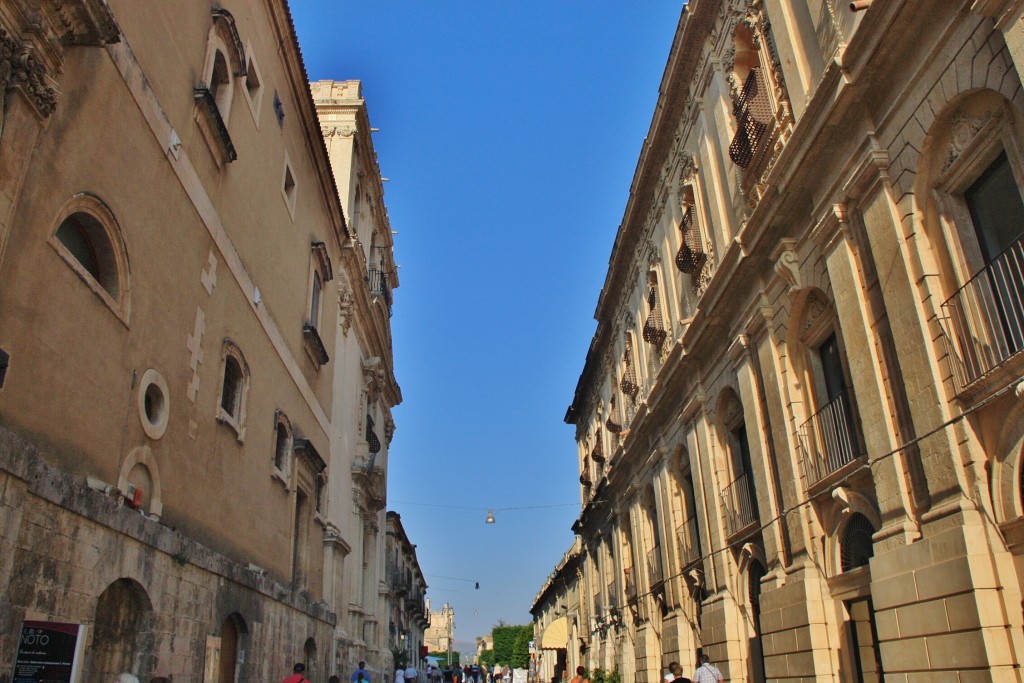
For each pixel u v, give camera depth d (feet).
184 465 34.99
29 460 21.40
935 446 28.81
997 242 27.68
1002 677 24.80
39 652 20.67
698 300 59.11
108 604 27.55
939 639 27.68
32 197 22.97
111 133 28.48
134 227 30.37
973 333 27.63
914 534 30.37
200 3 39.32
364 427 92.32
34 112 22.54
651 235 76.89
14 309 21.95
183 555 32.45
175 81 35.47
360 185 96.37
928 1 29.04
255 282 48.70
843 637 37.60
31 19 21.99
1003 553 26.05
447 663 383.45
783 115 42.96
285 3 54.80
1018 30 24.17
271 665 46.47
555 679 119.65
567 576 150.30
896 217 31.73
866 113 33.68
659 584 71.97
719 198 54.85
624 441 84.17
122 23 29.66
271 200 53.26
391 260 120.88
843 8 35.96
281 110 56.80
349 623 80.33
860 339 34.42
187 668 32.83
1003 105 26.25
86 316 26.17
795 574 41.22
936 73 29.22
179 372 34.88
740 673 50.24
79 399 25.62
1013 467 25.70
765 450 46.24
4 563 20.24
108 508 26.07
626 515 93.15
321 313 70.33
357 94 91.20
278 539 51.19
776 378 44.21
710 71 56.65
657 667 73.67
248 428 45.39
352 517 83.97
